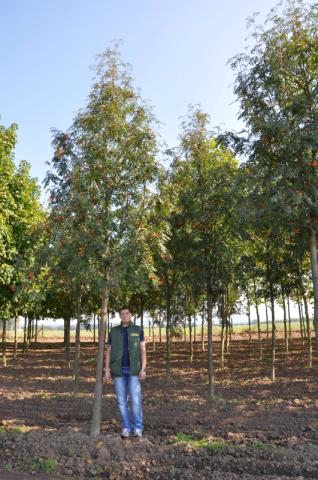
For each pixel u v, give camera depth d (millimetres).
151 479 6344
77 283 11234
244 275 14516
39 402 11727
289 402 10930
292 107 8141
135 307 20625
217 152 11625
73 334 53531
